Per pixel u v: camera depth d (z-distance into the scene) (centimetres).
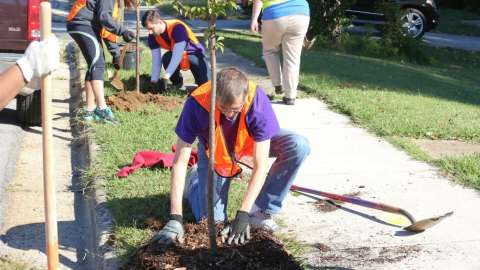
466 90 1251
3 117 876
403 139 775
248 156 475
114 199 543
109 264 443
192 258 418
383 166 673
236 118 438
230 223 467
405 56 1758
